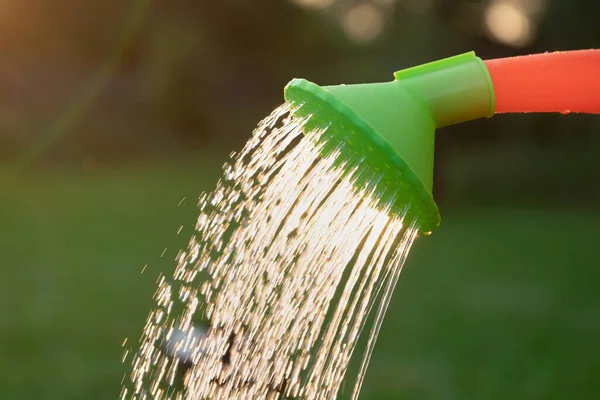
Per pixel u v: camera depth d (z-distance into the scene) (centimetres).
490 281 915
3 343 610
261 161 215
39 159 2105
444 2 2311
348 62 2739
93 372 529
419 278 936
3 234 1198
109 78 2352
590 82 192
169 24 2511
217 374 281
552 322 698
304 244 217
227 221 263
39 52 2259
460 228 1399
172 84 2434
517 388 503
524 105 194
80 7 2288
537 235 1304
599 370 538
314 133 199
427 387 504
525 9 1992
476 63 194
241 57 2661
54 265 963
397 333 651
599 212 1611
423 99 190
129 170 2077
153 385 397
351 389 497
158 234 1202
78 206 1501
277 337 244
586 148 2052
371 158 183
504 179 1992
